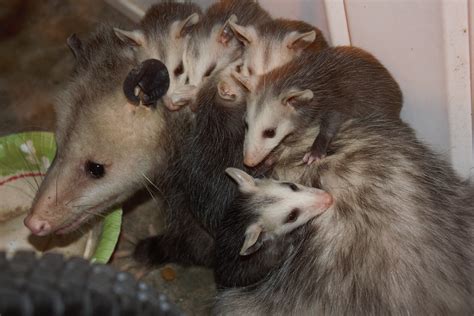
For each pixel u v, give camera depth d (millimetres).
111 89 605
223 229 608
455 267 573
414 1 606
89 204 624
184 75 623
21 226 681
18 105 777
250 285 612
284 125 604
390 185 580
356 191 583
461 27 599
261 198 594
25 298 420
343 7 651
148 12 654
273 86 609
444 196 593
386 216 573
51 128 763
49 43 811
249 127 602
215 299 638
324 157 595
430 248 570
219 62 630
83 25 820
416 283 565
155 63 587
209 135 617
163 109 614
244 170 619
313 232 587
